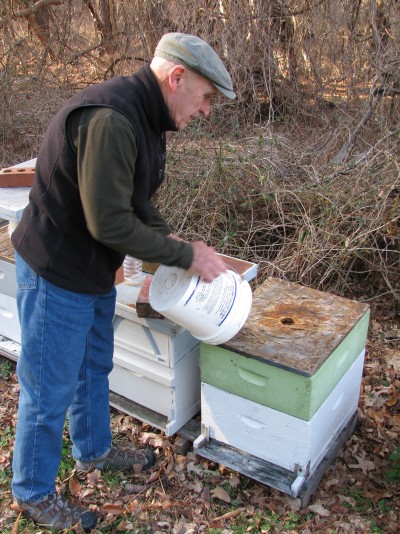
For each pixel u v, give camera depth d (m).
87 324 2.14
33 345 2.10
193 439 2.70
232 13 5.55
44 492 2.37
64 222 1.96
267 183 4.14
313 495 2.54
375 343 3.53
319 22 5.69
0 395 3.19
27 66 6.90
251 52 5.66
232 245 4.01
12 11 6.90
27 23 7.20
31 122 6.17
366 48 5.32
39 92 6.50
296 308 2.59
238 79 5.53
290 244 3.87
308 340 2.35
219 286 2.19
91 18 7.32
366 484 2.60
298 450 2.36
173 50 1.84
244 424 2.48
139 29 6.27
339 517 2.44
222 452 2.58
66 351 2.12
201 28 5.69
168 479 2.65
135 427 2.91
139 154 1.87
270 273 3.85
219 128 5.52
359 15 5.50
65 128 1.82
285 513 2.46
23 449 2.26
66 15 6.92
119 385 2.91
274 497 2.53
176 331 2.45
